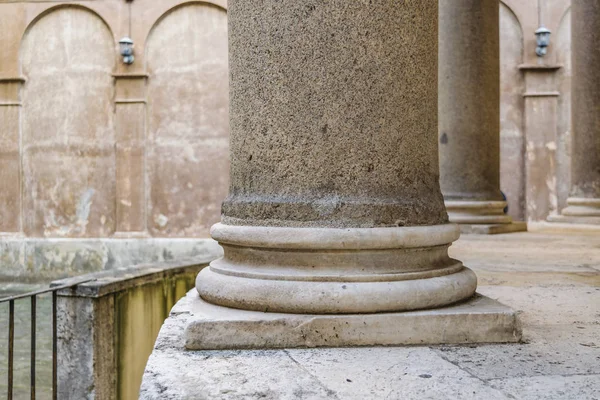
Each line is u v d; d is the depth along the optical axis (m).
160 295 5.44
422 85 2.65
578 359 2.21
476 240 7.26
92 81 16.64
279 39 2.55
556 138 15.75
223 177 16.33
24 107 16.86
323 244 2.43
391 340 2.38
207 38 16.41
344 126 2.51
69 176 16.67
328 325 2.36
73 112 16.69
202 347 2.32
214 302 2.62
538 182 15.76
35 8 16.75
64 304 4.57
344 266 2.46
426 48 2.67
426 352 2.29
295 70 2.53
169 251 16.22
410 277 2.49
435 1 2.75
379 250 2.48
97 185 16.58
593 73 9.16
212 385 1.93
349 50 2.50
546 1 15.80
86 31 16.69
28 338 8.98
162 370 2.07
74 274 16.44
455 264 2.75
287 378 2.00
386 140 2.54
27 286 16.52
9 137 16.77
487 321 2.43
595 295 3.56
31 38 16.86
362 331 2.37
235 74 2.71
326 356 2.24
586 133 9.27
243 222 2.61
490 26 8.00
